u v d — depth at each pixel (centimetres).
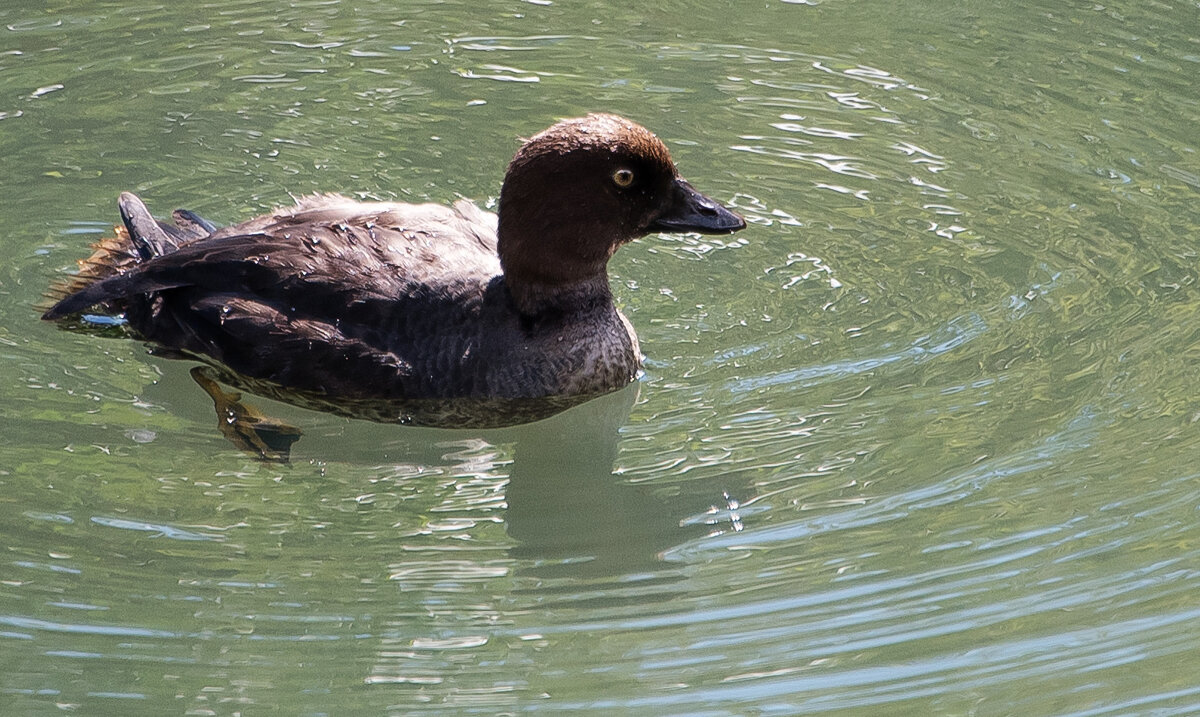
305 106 1504
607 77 1576
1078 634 872
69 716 808
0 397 1086
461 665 856
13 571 916
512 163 1093
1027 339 1165
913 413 1082
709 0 1739
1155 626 875
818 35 1664
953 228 1330
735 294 1245
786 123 1494
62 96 1497
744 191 1387
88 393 1102
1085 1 1736
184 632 874
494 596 919
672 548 964
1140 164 1416
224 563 939
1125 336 1162
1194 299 1209
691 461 1048
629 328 1155
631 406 1109
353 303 1089
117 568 926
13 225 1297
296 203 1298
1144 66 1583
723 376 1138
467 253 1141
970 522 970
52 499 987
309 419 1116
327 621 890
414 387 1087
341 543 969
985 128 1480
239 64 1576
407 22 1680
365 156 1425
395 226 1147
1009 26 1678
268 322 1093
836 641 873
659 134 1472
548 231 1089
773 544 961
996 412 1079
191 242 1152
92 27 1633
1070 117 1494
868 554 946
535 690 837
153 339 1152
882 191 1388
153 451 1049
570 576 941
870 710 818
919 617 889
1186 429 1049
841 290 1245
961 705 819
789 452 1050
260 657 859
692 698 828
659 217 1116
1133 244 1294
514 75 1574
